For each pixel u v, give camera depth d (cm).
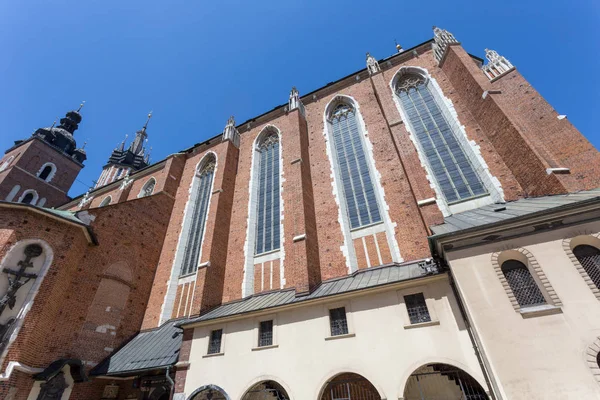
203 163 3506
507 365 923
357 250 1964
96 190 4625
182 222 3016
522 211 1253
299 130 2661
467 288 1099
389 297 1388
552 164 1533
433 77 2464
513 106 1900
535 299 1010
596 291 940
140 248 2739
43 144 5700
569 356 873
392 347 1260
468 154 1969
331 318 1484
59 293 1962
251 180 2877
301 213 2097
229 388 1490
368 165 2312
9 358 1614
